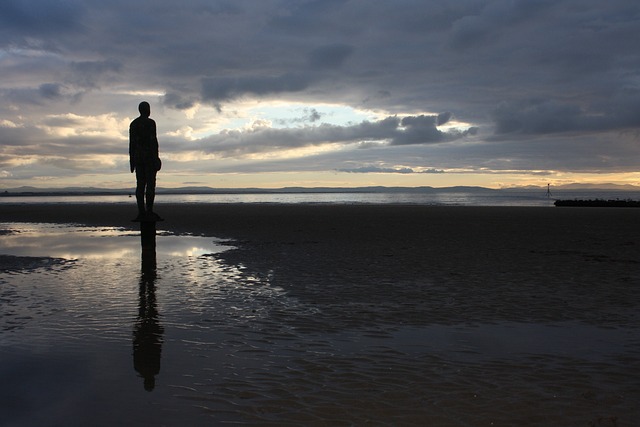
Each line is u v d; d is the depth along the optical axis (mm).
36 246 20750
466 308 10008
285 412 5477
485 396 5879
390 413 5449
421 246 19719
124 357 7238
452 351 7500
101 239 23562
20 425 5211
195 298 10914
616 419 5297
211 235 24719
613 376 6496
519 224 30797
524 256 16938
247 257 16984
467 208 54469
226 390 6070
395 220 34656
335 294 11258
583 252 17938
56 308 10031
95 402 5738
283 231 26406
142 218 19625
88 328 8664
